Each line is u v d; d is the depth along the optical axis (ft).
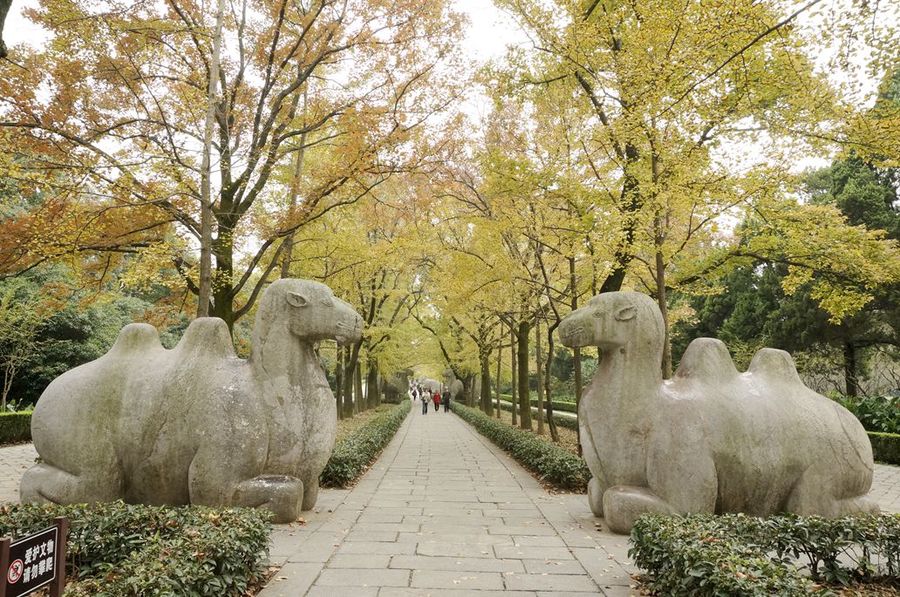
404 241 39.86
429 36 31.58
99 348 66.95
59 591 8.93
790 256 31.12
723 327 78.79
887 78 20.10
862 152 22.89
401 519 21.40
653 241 28.45
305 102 38.68
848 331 61.93
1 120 25.86
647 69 22.08
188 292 36.35
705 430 18.58
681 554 11.87
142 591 9.99
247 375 20.59
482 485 29.81
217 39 28.73
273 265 35.63
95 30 27.81
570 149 34.55
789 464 18.57
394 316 79.00
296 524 19.77
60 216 26.84
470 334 68.95
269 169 33.35
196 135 29.91
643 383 20.06
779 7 16.30
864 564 13.74
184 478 19.22
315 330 21.03
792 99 22.59
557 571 15.21
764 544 13.62
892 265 28.43
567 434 61.00
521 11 30.12
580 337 20.43
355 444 34.58
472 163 40.83
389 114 31.30
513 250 42.04
